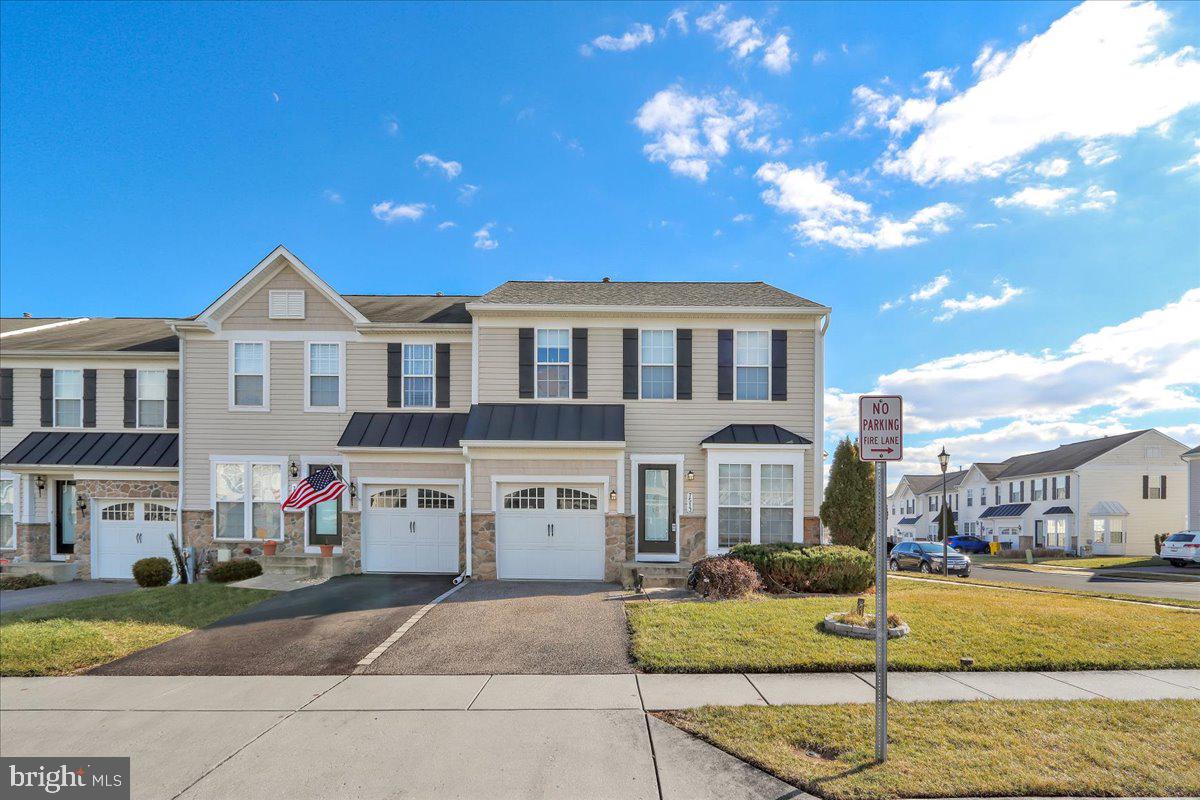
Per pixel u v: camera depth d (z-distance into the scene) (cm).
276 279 1670
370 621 1019
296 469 1633
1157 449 3628
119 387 1769
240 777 523
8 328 2072
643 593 1213
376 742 581
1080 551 3588
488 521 1433
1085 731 576
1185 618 990
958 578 1950
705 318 1580
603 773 517
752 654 798
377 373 1655
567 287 1784
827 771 506
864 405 556
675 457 1548
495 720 625
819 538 1538
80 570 1688
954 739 561
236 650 891
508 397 1567
